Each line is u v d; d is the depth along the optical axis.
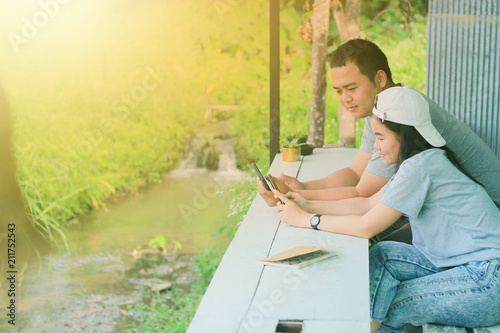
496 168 2.89
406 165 2.45
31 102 9.42
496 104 3.95
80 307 5.58
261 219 2.85
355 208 2.84
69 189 8.50
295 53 11.07
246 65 11.36
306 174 3.83
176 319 5.32
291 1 11.17
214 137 10.62
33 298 5.55
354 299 1.97
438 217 2.43
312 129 6.32
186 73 11.12
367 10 10.54
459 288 2.34
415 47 10.16
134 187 9.54
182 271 6.56
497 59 3.90
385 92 2.53
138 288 6.14
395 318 2.51
